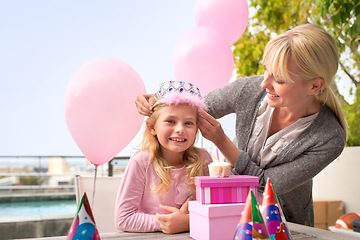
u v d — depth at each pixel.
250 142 1.35
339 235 0.94
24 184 9.32
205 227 0.84
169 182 1.10
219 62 1.85
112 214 1.41
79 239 0.70
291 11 3.23
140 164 1.10
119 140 1.35
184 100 1.02
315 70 1.04
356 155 2.64
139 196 1.09
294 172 1.20
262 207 0.77
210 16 2.10
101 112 1.29
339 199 2.75
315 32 1.07
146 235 0.95
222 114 1.44
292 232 0.97
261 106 1.31
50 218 3.74
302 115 1.26
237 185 0.88
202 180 0.86
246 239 0.66
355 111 2.85
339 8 2.71
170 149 1.04
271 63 1.05
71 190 9.41
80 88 1.31
